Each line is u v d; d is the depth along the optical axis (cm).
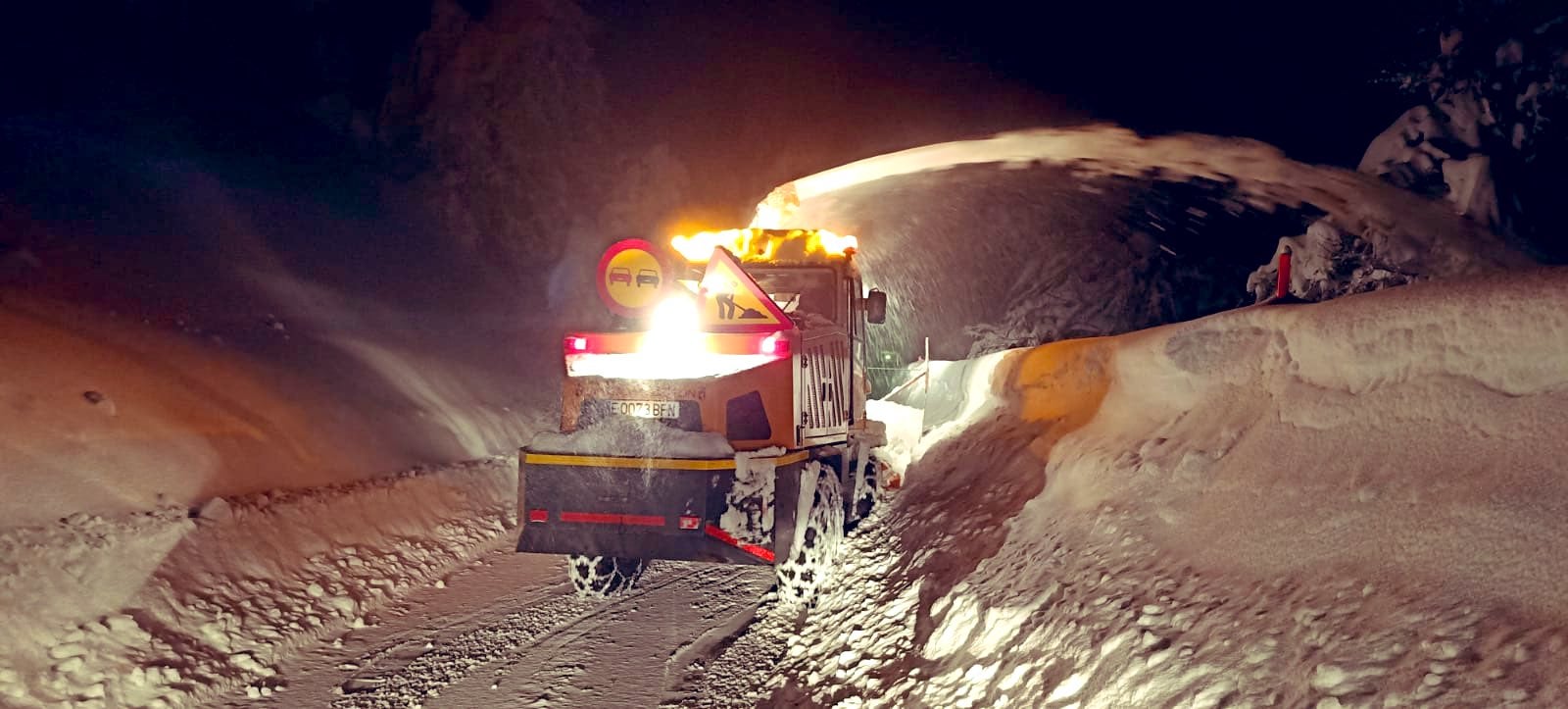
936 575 577
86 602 550
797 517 641
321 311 1264
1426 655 265
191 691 527
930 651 479
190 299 1096
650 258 680
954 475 801
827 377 732
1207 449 451
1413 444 356
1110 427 562
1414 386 376
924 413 1158
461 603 719
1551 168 1352
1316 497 368
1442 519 313
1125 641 355
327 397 1010
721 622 650
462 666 587
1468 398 352
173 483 716
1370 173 1398
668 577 771
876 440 846
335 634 647
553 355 1577
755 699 511
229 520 697
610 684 548
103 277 1039
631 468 608
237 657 576
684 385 641
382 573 760
